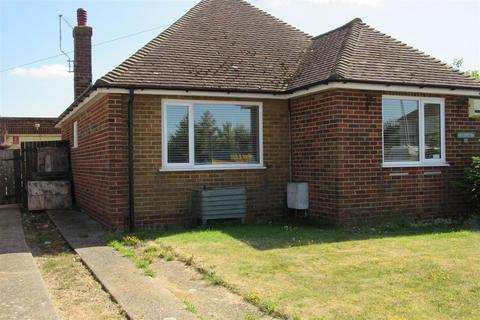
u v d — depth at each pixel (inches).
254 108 462.0
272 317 195.0
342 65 409.4
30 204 563.8
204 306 210.5
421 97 443.8
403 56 464.8
